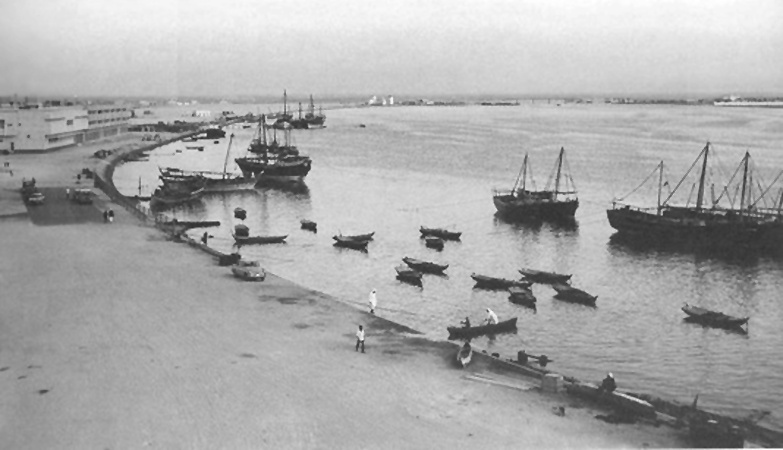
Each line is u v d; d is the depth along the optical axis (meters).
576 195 133.25
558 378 38.06
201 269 63.66
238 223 100.06
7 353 41.59
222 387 37.16
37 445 30.48
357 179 152.00
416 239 92.12
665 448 31.45
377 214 110.38
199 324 47.97
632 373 48.94
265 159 148.25
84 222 83.69
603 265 81.50
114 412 33.81
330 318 50.88
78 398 35.34
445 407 35.59
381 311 60.69
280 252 82.69
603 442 31.91
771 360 52.00
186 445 30.72
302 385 37.84
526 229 101.12
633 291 70.69
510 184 145.75
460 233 92.75
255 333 46.62
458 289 68.69
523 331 56.81
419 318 59.25
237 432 32.06
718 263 83.12
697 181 152.00
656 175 161.25
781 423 40.91
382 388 37.84
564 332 57.00
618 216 95.25
